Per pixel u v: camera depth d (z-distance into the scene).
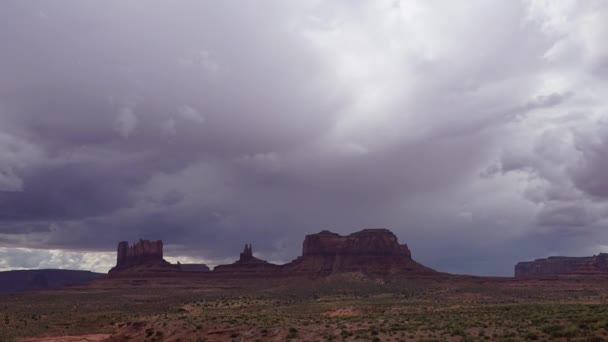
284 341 71.25
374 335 68.62
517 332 63.88
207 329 85.75
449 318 85.88
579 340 56.00
